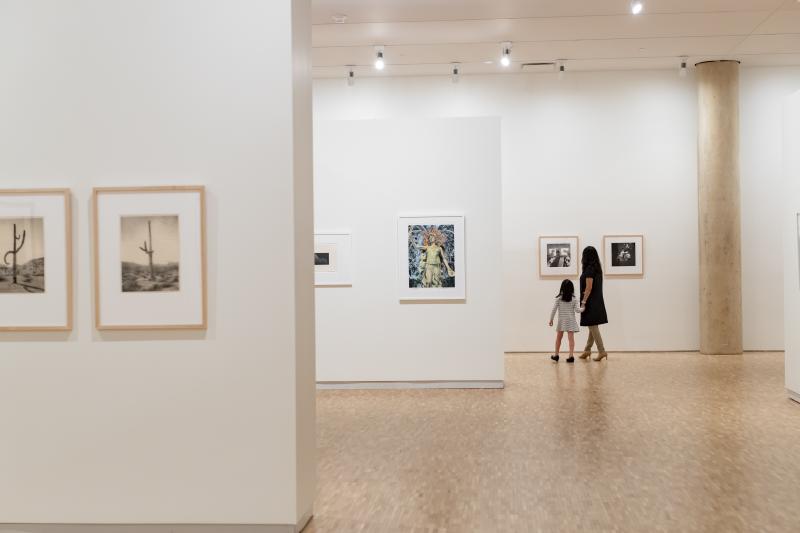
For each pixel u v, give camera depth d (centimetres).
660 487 738
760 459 839
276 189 612
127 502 615
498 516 656
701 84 1770
